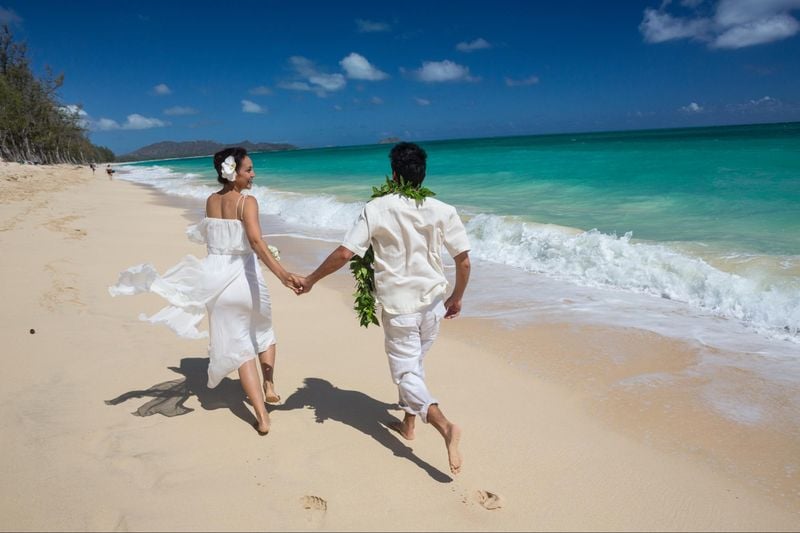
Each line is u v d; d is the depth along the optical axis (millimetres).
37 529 2420
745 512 2656
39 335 4922
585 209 11648
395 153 2943
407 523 2531
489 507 2680
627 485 2857
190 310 3412
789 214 9414
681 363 4406
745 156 19469
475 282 7168
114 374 4199
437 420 2803
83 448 3119
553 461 3076
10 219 11828
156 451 3107
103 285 6727
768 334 4949
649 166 19062
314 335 5246
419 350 3062
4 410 3545
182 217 14922
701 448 3221
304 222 13531
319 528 2482
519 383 4137
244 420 3521
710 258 6840
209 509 2590
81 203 17891
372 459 3072
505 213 11617
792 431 3367
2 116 62219
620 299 6125
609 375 4230
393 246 2924
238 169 3301
